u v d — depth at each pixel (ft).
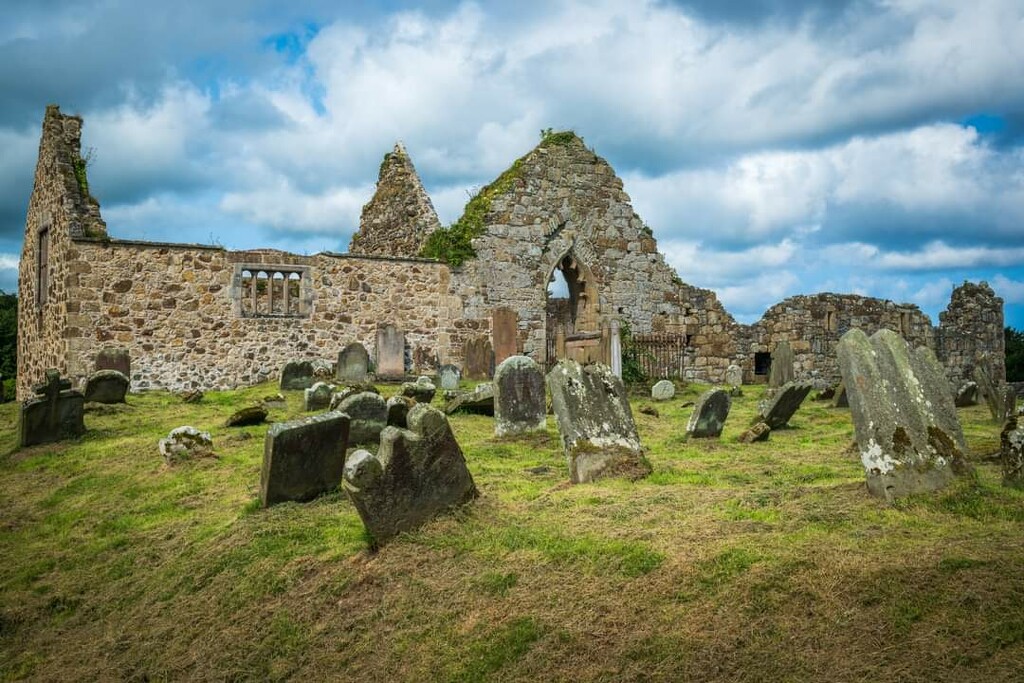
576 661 19.13
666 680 17.85
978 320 112.57
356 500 25.94
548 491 30.27
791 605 19.20
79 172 69.10
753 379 92.12
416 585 23.57
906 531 21.91
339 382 63.21
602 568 22.18
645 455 37.19
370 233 100.37
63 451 45.47
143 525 33.35
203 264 69.51
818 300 88.89
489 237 84.43
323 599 24.21
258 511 31.27
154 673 23.44
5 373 122.42
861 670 16.84
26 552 32.58
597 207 91.56
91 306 65.21
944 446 24.98
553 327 101.71
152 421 51.62
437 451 27.55
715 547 22.24
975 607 17.94
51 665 25.38
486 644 20.36
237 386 70.38
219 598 25.82
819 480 30.22
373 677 20.62
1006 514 22.41
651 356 81.51
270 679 21.67
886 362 26.04
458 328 81.92
